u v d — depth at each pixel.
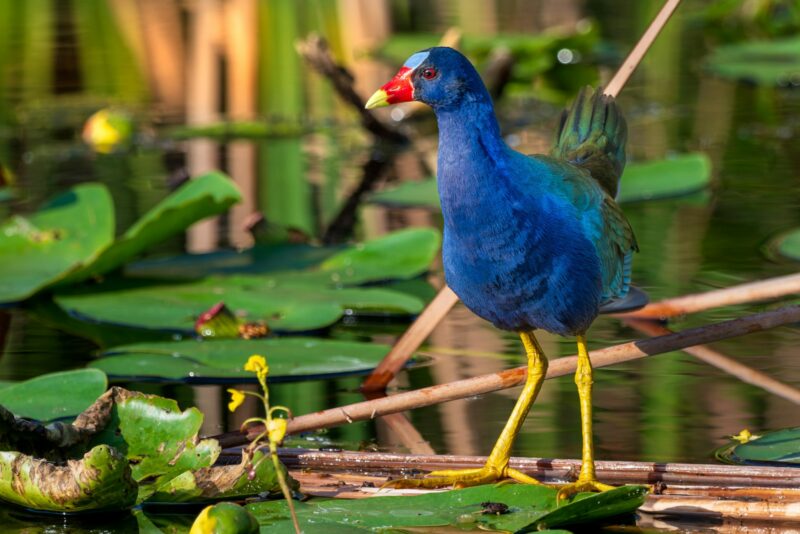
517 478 7.16
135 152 16.45
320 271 11.30
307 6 24.73
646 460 7.37
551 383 8.94
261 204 13.95
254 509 6.61
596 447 7.59
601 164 8.46
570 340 9.66
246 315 10.14
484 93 6.93
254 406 8.45
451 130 6.95
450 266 7.18
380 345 9.42
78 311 10.20
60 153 16.30
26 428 6.93
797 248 11.12
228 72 20.73
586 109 8.76
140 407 7.16
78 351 9.66
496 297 7.12
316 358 9.10
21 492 6.70
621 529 6.56
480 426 8.09
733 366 8.98
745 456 7.21
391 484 7.10
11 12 24.17
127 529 6.70
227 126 17.34
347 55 21.52
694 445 7.54
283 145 16.95
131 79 20.09
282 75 20.77
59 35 22.25
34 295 10.95
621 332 9.80
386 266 11.37
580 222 7.11
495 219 6.88
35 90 19.45
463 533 6.33
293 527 6.32
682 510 6.71
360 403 7.75
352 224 13.19
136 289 10.89
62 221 11.61
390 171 15.47
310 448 7.75
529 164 7.05
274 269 11.43
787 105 17.81
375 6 23.48
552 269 6.95
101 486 6.48
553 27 22.69
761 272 11.02
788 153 15.23
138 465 7.01
